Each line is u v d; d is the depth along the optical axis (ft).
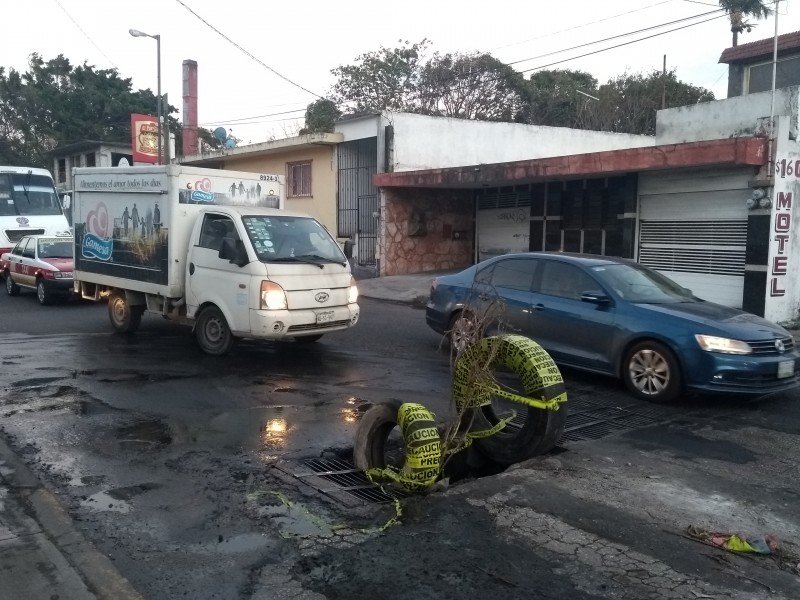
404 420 17.71
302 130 117.08
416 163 73.05
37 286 53.78
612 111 124.26
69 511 16.05
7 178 70.69
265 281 30.35
